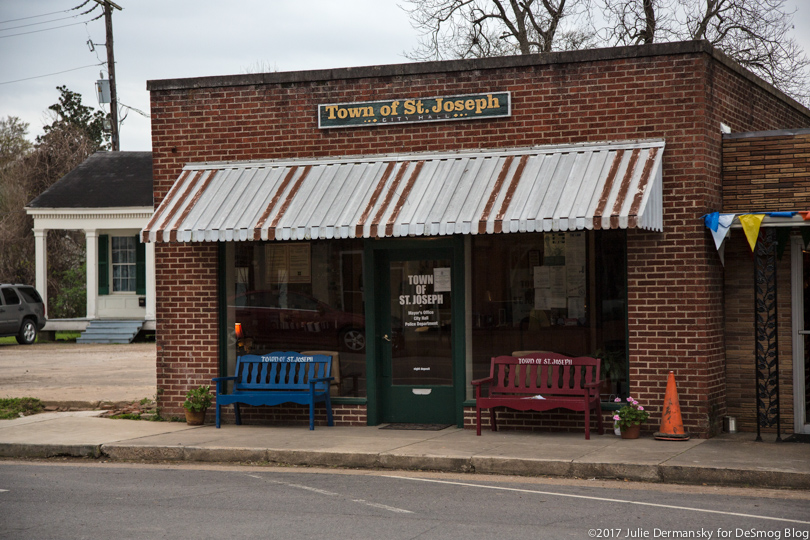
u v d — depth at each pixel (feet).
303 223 35.53
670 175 34.81
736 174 36.29
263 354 40.16
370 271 38.81
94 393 49.11
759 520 22.63
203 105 40.75
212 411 40.19
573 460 29.27
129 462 32.91
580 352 36.19
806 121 50.67
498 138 37.32
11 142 156.56
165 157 41.14
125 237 96.68
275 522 22.41
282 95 39.93
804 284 35.83
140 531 21.49
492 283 37.50
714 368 35.01
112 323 93.86
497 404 34.91
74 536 21.01
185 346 40.52
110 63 121.49
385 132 38.75
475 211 33.83
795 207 35.24
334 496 25.82
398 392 38.96
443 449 31.86
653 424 34.68
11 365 68.54
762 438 33.94
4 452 34.35
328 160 39.01
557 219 32.22
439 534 21.11
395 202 35.58
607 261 35.88
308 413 39.19
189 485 27.68
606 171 34.01
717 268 35.86
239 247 40.57
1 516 23.21
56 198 96.07
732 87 38.09
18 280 134.62
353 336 39.22
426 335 38.70
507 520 22.59
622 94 35.65
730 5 80.59
